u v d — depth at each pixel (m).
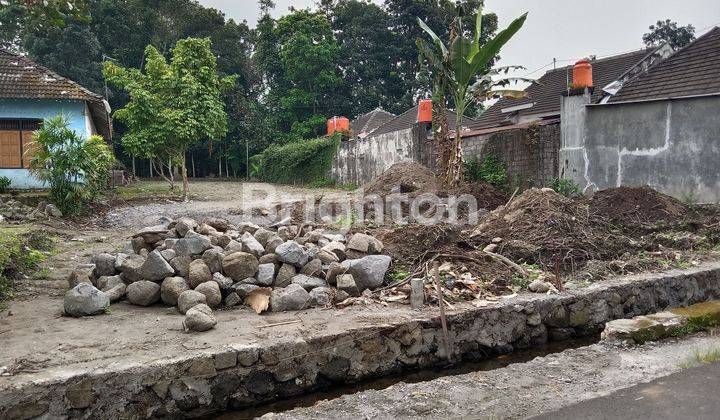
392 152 18.94
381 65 38.12
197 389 4.04
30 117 16.14
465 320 5.20
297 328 4.76
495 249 7.14
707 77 11.12
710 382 3.47
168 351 4.18
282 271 5.89
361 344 4.69
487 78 12.27
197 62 17.45
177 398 3.97
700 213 9.39
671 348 4.40
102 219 13.03
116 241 10.00
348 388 4.62
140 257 6.00
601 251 7.26
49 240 9.52
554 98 17.86
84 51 32.06
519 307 5.50
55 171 12.32
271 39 38.66
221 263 5.85
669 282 6.43
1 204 12.20
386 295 5.82
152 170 38.31
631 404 3.19
